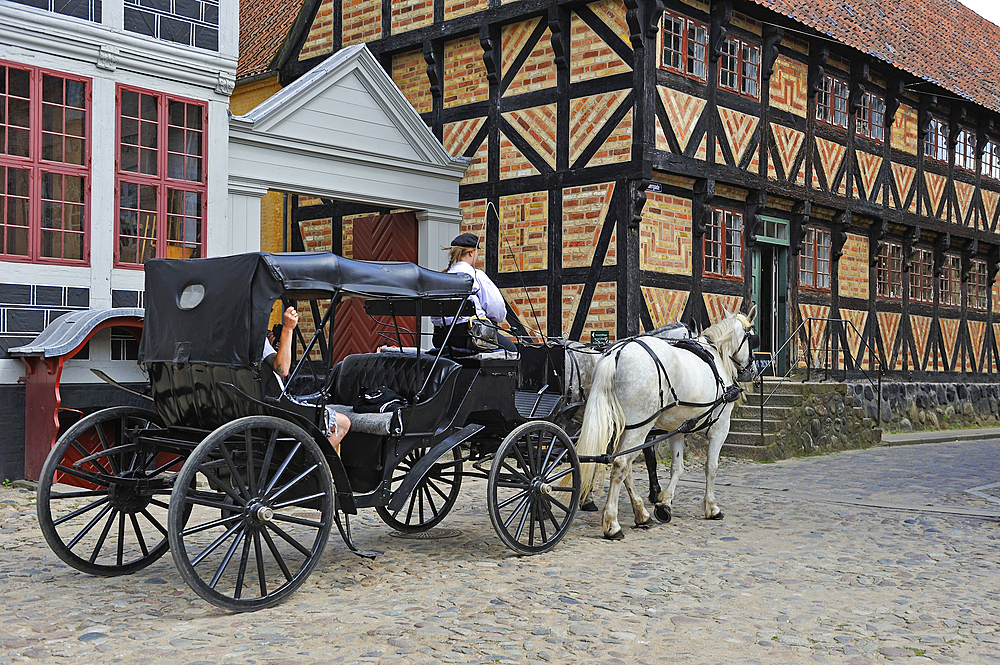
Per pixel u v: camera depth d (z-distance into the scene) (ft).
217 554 20.33
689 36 40.14
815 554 21.11
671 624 15.52
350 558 20.12
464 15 43.45
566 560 20.13
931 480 33.83
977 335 63.93
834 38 45.78
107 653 13.57
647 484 31.89
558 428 21.30
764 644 14.57
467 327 20.62
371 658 13.50
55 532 17.39
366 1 47.75
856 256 52.21
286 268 16.26
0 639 14.15
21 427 28.50
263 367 16.17
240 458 17.56
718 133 41.45
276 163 35.83
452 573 18.76
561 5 39.60
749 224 43.78
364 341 43.73
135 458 18.71
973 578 19.04
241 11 57.36
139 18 30.91
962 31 70.38
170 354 17.33
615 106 38.55
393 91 39.55
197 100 32.50
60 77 29.14
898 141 54.90
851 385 50.26
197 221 32.68
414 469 19.10
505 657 13.69
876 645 14.61
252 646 13.94
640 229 38.47
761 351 46.44
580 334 39.32
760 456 38.68
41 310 28.73
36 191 28.63
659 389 22.58
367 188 39.22
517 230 41.83
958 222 60.23
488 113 43.16
